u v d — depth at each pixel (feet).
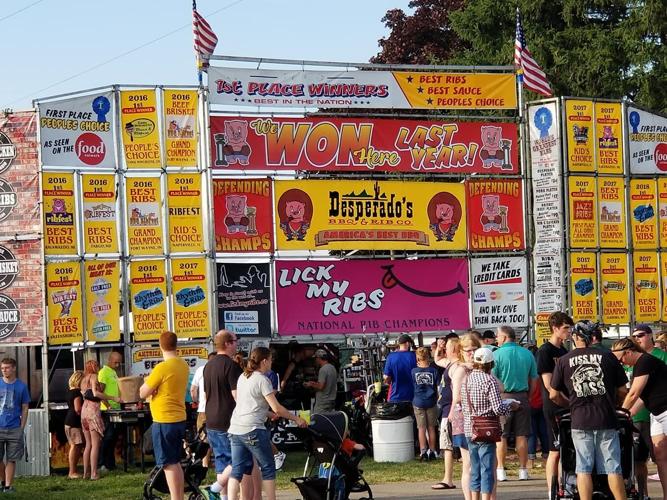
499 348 57.47
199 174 70.59
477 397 42.39
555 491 44.60
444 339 66.90
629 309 79.41
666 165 81.25
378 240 75.61
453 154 77.30
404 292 76.07
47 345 66.95
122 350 74.33
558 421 42.42
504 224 78.07
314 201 74.43
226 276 72.28
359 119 75.51
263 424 43.75
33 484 60.49
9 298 67.56
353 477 45.96
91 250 68.59
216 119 72.43
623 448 42.06
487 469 42.50
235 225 72.69
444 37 142.92
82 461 70.49
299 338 73.46
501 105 78.28
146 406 63.67
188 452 50.47
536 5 117.50
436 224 76.84
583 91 116.98
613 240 79.30
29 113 67.97
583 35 117.19
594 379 40.50
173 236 70.13
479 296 77.46
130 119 69.87
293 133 74.08
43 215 67.46
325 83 74.59
